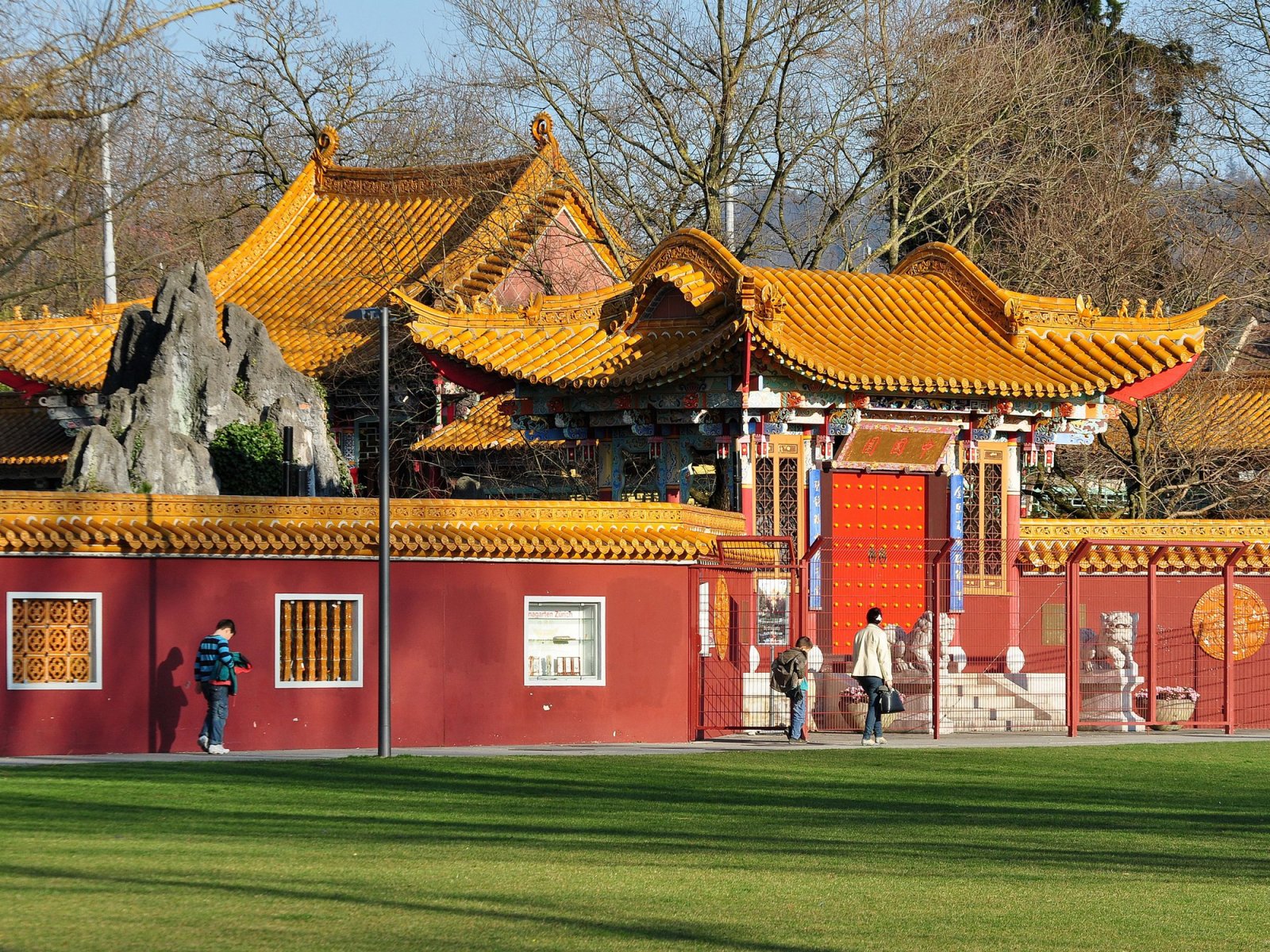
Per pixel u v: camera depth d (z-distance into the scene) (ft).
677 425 311.47
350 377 457.68
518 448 431.43
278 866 145.18
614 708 279.90
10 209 276.21
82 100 230.27
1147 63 577.02
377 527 271.08
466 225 483.92
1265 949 121.49
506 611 276.82
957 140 506.07
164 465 317.01
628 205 484.74
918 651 305.32
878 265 627.05
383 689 249.14
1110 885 145.48
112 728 259.19
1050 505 458.09
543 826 174.19
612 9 467.11
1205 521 334.44
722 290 298.56
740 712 294.25
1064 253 475.31
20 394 473.26
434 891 134.82
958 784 219.82
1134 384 319.27
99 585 260.01
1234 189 515.50
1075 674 294.66
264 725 266.16
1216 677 328.29
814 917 128.16
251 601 266.57
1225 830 181.57
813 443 308.19
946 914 131.03
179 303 347.77
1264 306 467.11
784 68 464.65
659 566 283.38
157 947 112.06
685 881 142.20
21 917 120.78
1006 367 310.86
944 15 505.66
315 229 509.76
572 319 318.04
